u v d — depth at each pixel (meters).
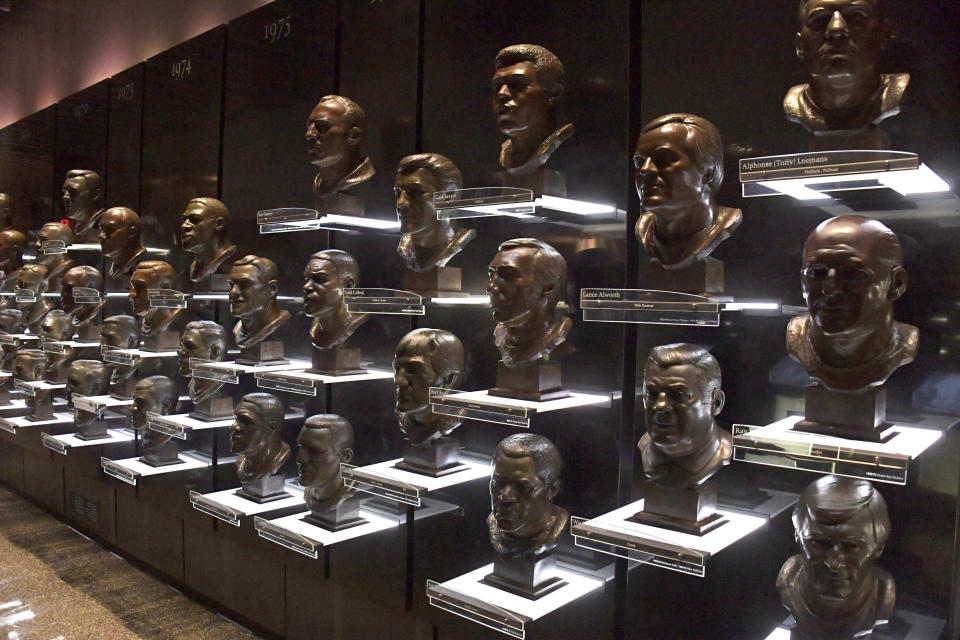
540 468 2.65
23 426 5.88
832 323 1.91
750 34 2.57
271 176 4.42
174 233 5.21
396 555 3.43
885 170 1.87
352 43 3.92
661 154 2.27
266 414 3.82
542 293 2.68
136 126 5.64
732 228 2.37
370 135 3.82
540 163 2.81
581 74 2.97
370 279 3.84
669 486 2.39
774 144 2.51
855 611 2.02
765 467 2.50
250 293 3.90
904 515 2.25
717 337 2.64
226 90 4.77
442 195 2.88
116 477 5.08
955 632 2.18
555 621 2.63
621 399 2.84
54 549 5.43
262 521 3.62
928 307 2.24
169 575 4.86
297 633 3.96
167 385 4.75
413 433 3.18
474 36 3.34
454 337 3.16
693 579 2.63
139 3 6.67
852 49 1.98
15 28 8.50
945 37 2.20
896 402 2.28
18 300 6.10
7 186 7.40
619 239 2.85
